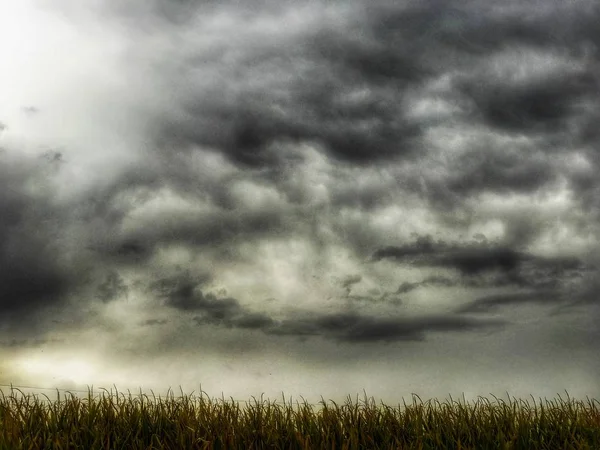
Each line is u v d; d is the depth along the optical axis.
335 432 7.97
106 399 8.23
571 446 7.69
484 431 8.02
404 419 8.31
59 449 7.05
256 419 8.05
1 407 7.82
